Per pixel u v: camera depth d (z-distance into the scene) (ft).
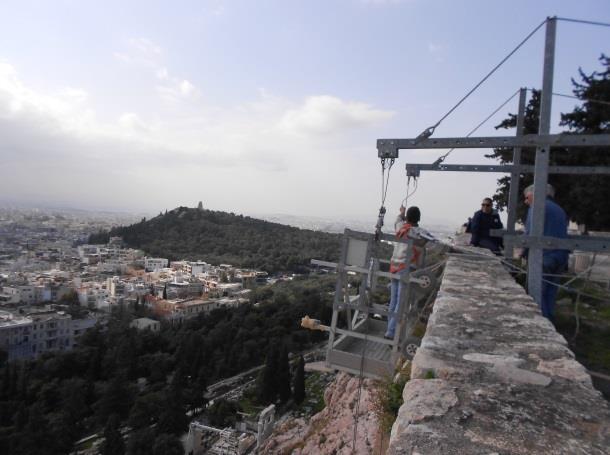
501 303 13.51
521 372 8.48
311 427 33.86
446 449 5.93
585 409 7.11
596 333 19.70
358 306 18.33
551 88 15.21
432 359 9.15
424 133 17.08
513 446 6.02
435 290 20.76
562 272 17.26
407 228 18.89
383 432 16.38
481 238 28.14
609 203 50.65
